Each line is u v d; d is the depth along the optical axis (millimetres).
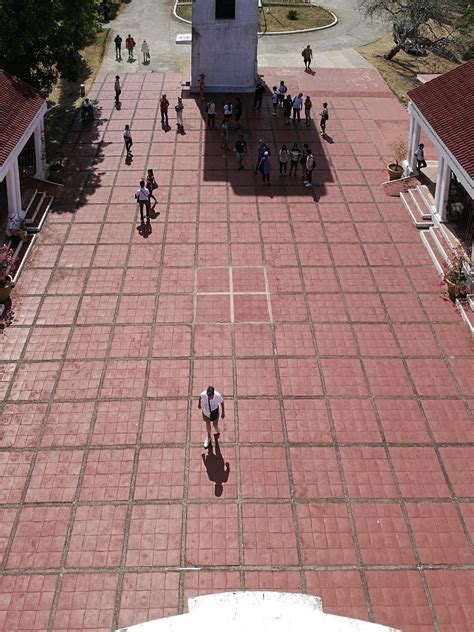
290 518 14742
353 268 22781
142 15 47844
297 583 13516
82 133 32031
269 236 24469
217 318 20391
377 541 14312
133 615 12977
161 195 27016
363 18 48844
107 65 39750
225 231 24719
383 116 34250
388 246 23984
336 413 17266
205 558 13961
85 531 14422
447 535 14445
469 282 21047
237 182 28078
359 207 26391
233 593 8523
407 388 18031
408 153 28297
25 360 18766
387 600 13242
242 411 17281
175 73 39000
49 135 31781
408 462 16016
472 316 20328
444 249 23125
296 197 27047
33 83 29719
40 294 21297
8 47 27641
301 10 50094
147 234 24469
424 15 40375
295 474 15703
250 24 35250
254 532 14461
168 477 15602
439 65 41312
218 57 36062
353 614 13008
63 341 19438
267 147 29062
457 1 47406
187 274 22344
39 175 27250
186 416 17156
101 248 23641
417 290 21750
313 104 35375
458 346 19484
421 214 25266
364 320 20422
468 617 12977
